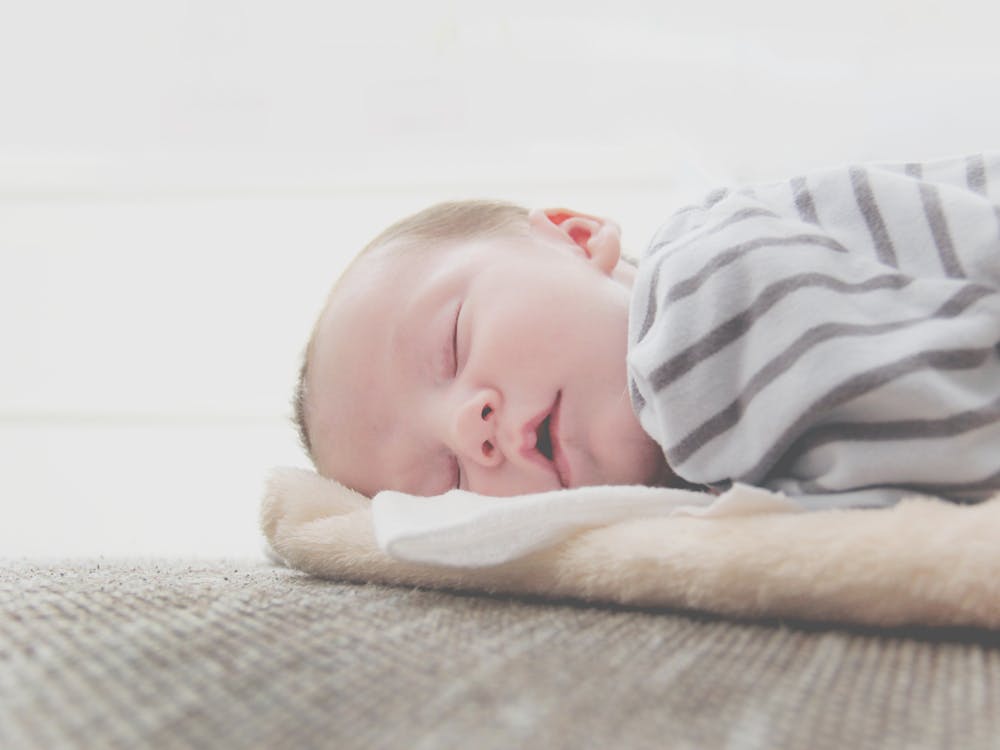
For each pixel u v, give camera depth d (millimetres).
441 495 748
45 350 1974
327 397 848
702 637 461
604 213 2000
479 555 586
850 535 485
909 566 464
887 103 1573
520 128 1995
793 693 368
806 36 1762
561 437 738
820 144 1748
